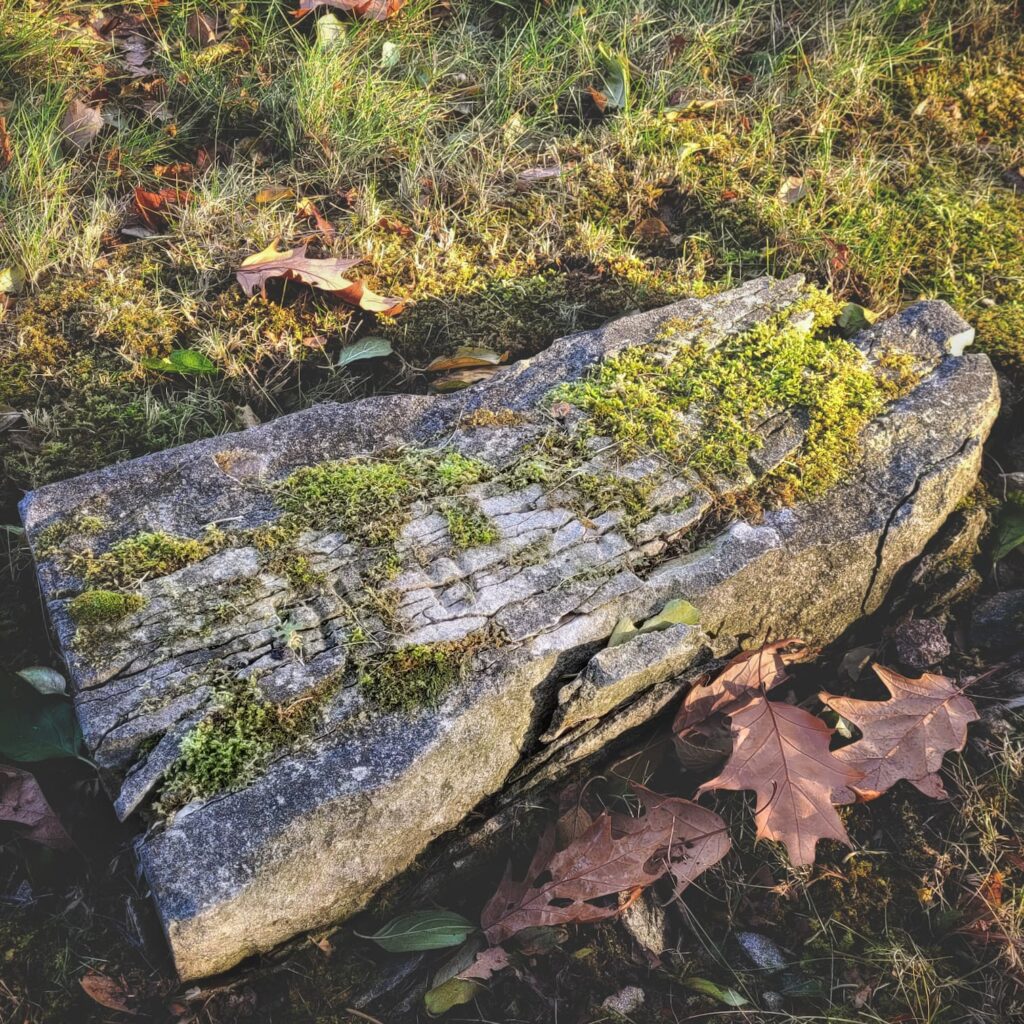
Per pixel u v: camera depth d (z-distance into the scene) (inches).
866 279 117.4
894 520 86.3
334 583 74.1
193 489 79.7
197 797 64.6
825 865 81.9
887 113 139.3
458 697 70.2
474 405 89.6
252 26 137.2
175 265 112.6
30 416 97.9
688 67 139.6
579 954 77.3
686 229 124.0
